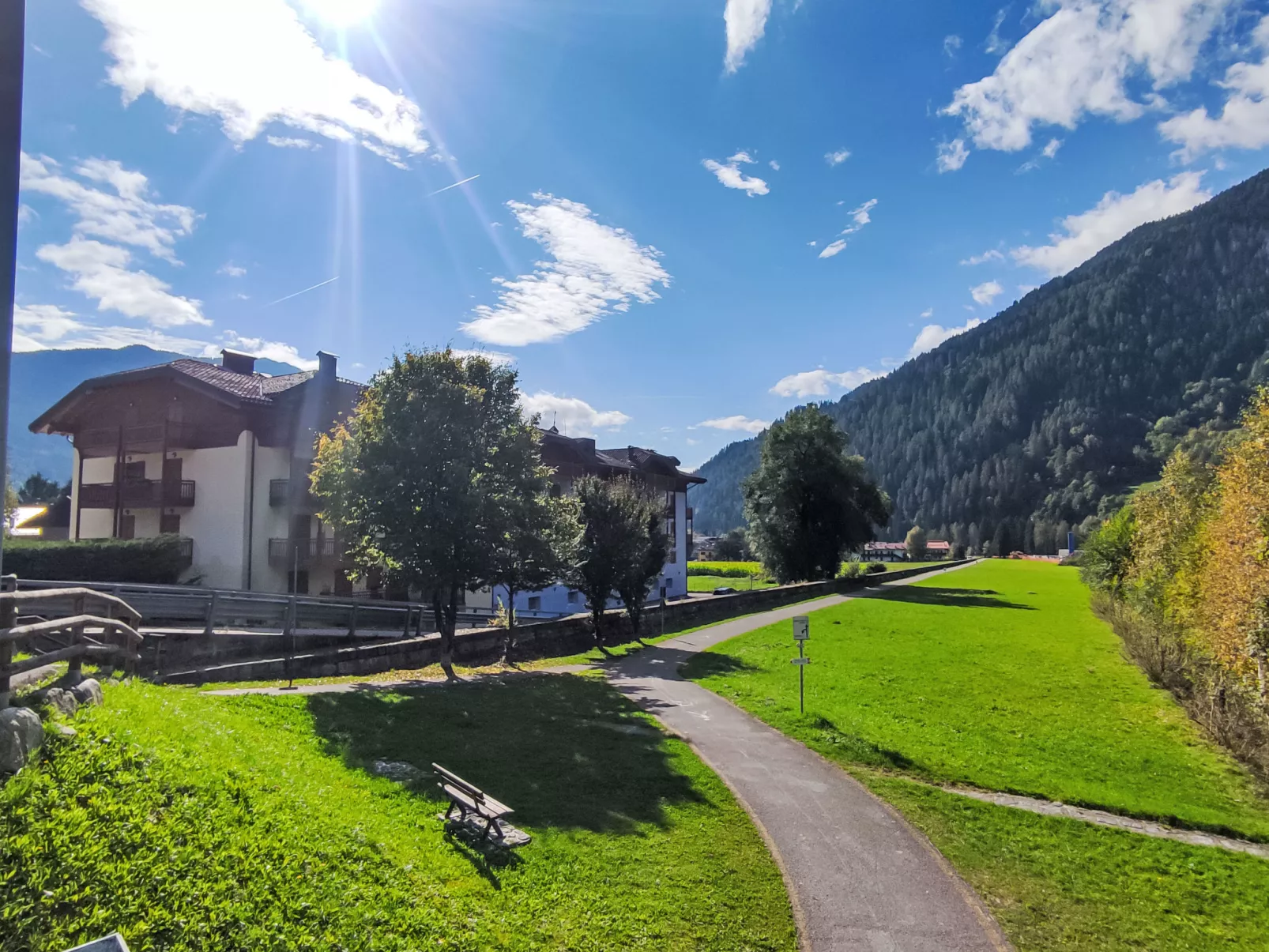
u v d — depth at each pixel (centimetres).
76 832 552
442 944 616
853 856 933
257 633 1928
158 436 3191
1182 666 2095
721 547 12369
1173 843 1089
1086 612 4131
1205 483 2612
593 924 706
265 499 3216
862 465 6131
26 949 458
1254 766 1499
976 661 2481
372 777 976
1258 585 1483
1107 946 800
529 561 2031
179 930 513
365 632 2383
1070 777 1381
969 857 973
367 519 1739
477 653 2223
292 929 563
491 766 1106
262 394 3303
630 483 2936
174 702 991
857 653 2575
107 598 1007
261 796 726
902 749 1409
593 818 951
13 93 617
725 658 2420
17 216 618
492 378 1959
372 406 1803
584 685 1809
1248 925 872
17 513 4666
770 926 755
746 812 1041
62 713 705
